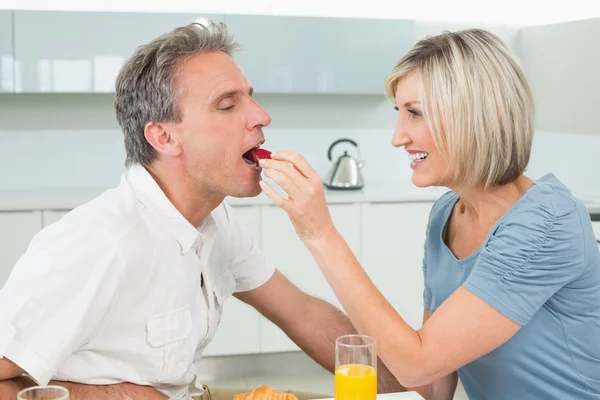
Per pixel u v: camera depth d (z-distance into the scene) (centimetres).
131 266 137
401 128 144
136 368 144
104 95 430
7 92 384
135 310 141
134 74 141
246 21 401
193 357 156
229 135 141
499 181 142
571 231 137
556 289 139
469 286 137
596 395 146
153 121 141
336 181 424
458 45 137
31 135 426
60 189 427
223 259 169
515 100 136
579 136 436
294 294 182
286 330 181
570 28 401
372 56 418
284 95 449
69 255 131
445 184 146
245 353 395
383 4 458
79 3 421
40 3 417
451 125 136
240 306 391
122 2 427
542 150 477
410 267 410
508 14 471
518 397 152
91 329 135
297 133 454
